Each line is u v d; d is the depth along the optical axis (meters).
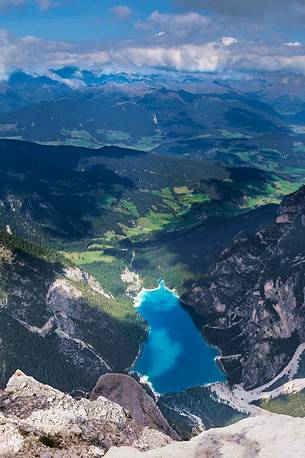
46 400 61.59
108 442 56.56
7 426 54.91
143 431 60.03
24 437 53.78
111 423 60.41
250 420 55.97
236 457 50.84
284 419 55.09
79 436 56.31
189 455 51.94
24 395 62.47
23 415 58.44
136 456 51.44
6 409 59.62
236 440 53.06
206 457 51.72
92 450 54.22
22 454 51.09
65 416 58.78
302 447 49.94
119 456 51.62
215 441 53.38
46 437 55.19
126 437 58.50
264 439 52.25
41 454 51.47
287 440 51.38
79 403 62.09
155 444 58.00
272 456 49.78
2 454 50.81
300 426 53.38
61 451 52.75
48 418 58.06
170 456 51.78
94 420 59.91
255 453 50.75
